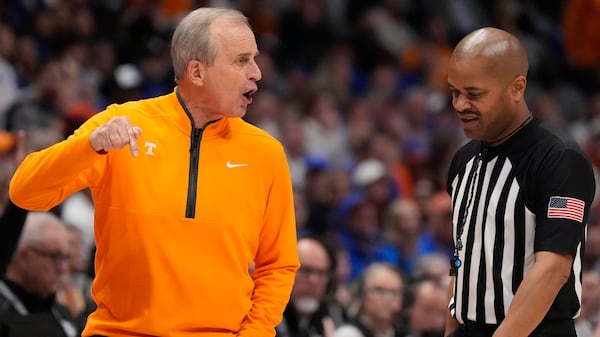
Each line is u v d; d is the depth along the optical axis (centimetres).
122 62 2667
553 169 898
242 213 921
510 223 912
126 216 896
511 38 910
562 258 881
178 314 898
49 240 1241
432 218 2139
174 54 926
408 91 3272
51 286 1255
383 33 3497
